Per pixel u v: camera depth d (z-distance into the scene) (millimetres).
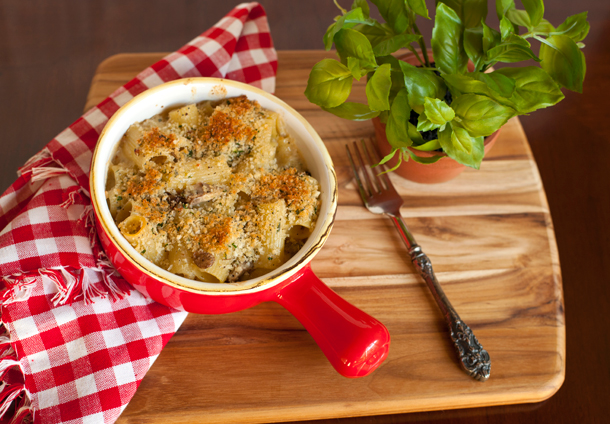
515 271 561
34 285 502
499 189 589
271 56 611
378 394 513
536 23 490
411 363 523
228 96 528
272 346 521
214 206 494
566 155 688
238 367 513
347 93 483
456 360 526
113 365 494
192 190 496
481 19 511
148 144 497
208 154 509
